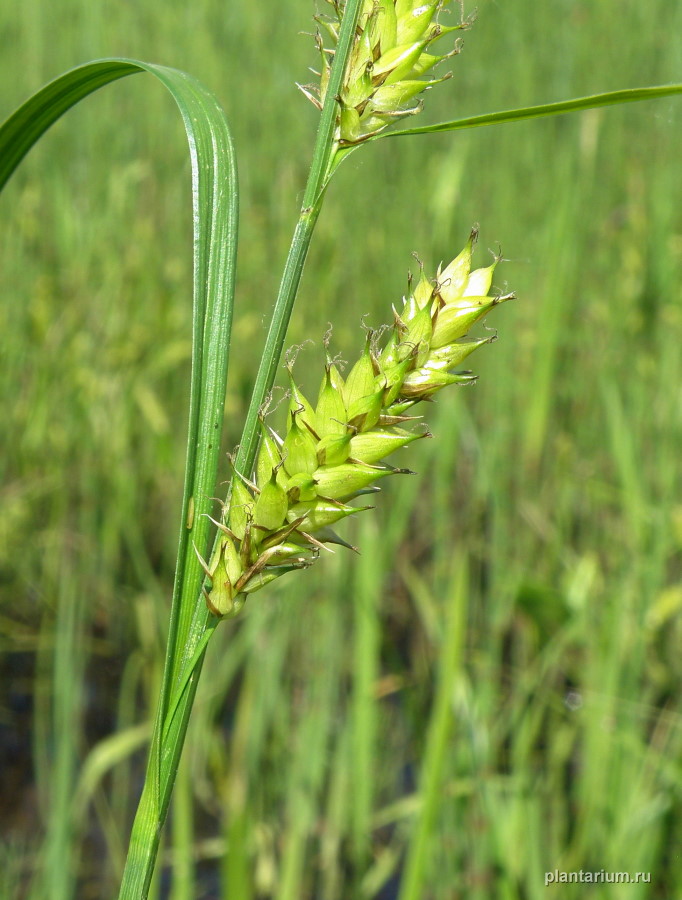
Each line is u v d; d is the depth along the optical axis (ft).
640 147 1.88
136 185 1.94
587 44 1.94
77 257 1.73
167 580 1.62
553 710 1.29
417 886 0.87
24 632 1.60
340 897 1.18
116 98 2.00
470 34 1.94
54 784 1.08
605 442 1.60
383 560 1.31
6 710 1.52
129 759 1.39
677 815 1.06
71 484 1.68
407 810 1.17
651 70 1.92
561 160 1.79
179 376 1.80
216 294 0.45
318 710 1.12
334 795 1.17
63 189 1.79
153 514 1.74
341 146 0.45
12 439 1.70
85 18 2.04
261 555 0.44
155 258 1.84
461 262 0.46
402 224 1.78
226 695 1.53
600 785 1.09
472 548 1.41
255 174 1.90
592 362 1.63
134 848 0.45
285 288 0.45
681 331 1.52
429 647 1.46
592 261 1.77
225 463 1.69
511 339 1.61
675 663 1.31
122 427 1.66
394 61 0.45
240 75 1.99
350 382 0.45
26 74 1.98
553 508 1.60
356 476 0.44
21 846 1.24
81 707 1.51
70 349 1.70
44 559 1.66
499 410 1.51
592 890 1.03
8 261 1.75
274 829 1.20
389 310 1.73
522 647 1.42
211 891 1.27
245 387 1.74
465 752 1.09
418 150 1.86
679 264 1.61
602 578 1.44
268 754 1.24
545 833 1.13
